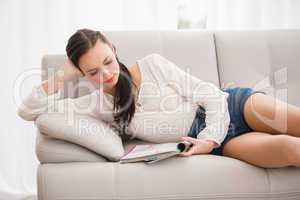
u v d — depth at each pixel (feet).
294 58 6.90
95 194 4.49
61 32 7.97
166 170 4.60
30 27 7.89
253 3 8.31
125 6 8.07
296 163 4.46
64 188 4.47
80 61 5.14
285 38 6.98
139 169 4.59
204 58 6.75
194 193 4.58
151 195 4.54
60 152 4.79
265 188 4.65
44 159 4.79
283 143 4.44
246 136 5.21
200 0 8.52
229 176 4.64
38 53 7.98
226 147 5.27
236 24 8.33
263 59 6.86
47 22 7.92
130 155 4.79
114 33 6.73
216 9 8.26
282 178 4.70
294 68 6.87
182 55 6.71
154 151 4.68
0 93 7.97
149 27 8.16
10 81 7.96
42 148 4.80
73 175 4.51
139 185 4.53
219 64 6.86
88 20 8.03
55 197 4.46
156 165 4.64
